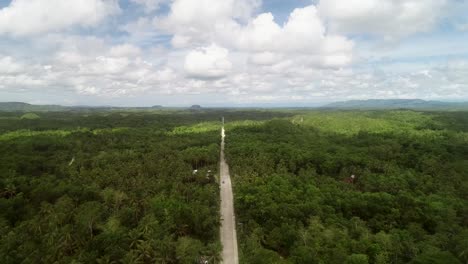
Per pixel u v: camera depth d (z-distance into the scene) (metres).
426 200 102.00
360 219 95.62
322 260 68.69
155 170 135.75
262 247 81.38
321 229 83.75
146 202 99.06
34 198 105.19
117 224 83.75
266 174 129.50
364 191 120.50
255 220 94.31
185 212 90.62
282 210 92.00
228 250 84.06
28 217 95.75
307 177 127.81
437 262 66.00
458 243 76.06
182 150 175.12
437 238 81.19
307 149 167.25
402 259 75.81
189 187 115.81
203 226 89.38
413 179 122.81
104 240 73.06
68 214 87.75
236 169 142.25
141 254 71.19
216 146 187.00
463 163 142.75
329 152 164.62
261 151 164.25
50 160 147.38
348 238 79.62
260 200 99.62
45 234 77.94
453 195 111.75
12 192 107.06
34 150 163.25
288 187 112.56
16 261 69.44
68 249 72.50
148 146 184.75
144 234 76.19
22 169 131.50
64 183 114.62
